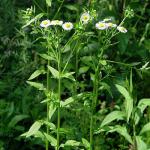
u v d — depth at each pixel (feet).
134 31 4.82
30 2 4.97
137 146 3.32
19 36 4.62
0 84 4.17
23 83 4.34
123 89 3.25
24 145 3.92
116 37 4.71
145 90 4.59
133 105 3.50
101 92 4.26
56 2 4.85
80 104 3.55
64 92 4.19
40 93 4.13
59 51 3.03
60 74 3.04
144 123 4.02
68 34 4.58
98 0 4.70
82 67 3.93
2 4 4.75
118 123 4.09
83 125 3.86
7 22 4.71
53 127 3.10
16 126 3.82
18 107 4.06
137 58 4.77
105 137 4.09
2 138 3.87
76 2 4.97
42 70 3.25
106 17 4.72
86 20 3.02
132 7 4.92
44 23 3.05
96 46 4.31
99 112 4.09
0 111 3.86
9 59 4.52
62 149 3.79
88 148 3.17
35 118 4.04
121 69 4.65
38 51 4.45
